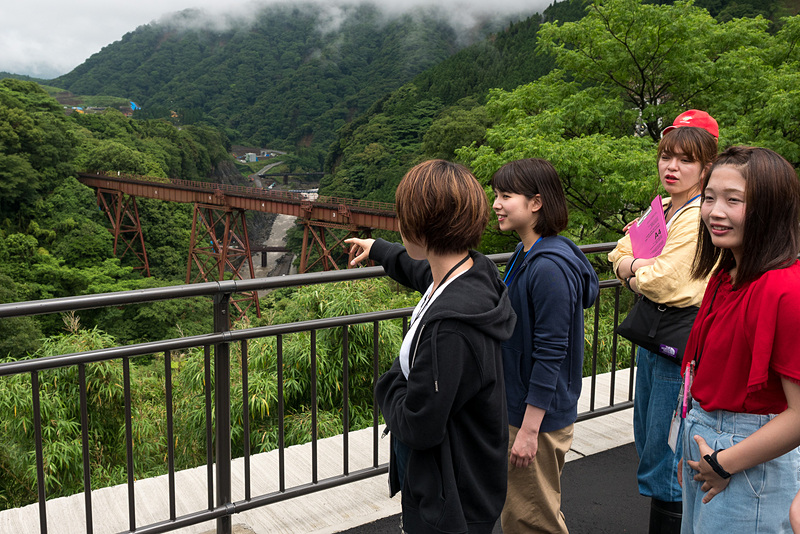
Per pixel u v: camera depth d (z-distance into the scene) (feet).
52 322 112.06
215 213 232.12
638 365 6.15
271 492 6.75
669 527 5.74
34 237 149.18
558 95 45.68
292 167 508.94
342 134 347.97
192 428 15.71
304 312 16.40
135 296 4.99
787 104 33.01
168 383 5.62
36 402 5.11
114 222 177.06
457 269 3.67
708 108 40.63
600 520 6.69
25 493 13.99
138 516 6.92
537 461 5.07
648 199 33.35
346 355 6.53
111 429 15.57
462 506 3.54
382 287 18.98
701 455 3.57
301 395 16.03
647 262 5.55
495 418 3.57
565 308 4.64
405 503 3.72
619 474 7.70
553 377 4.66
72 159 187.11
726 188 3.40
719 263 3.81
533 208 5.00
